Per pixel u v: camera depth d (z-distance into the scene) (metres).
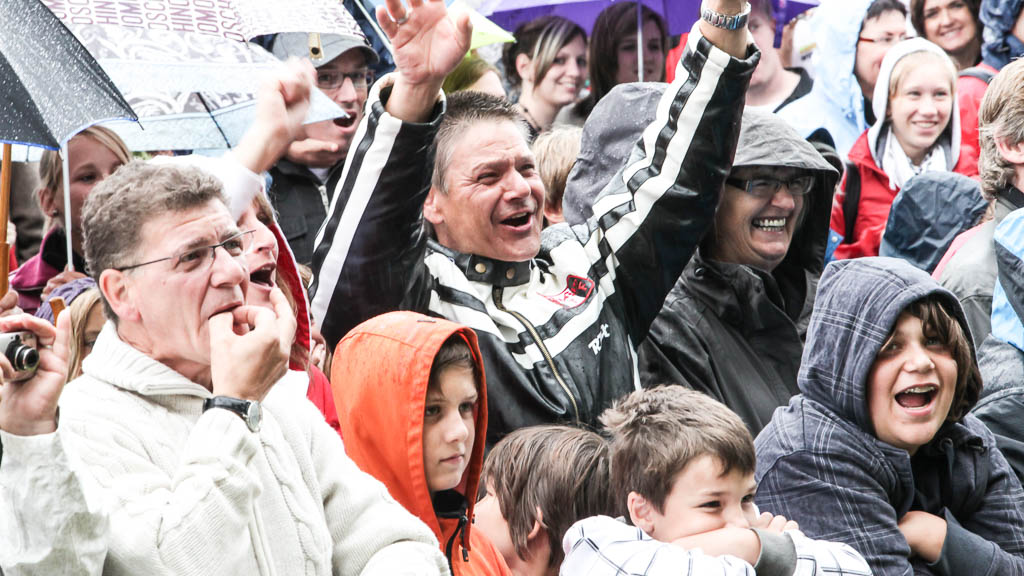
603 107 13.06
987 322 12.71
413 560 7.28
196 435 6.41
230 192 8.12
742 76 11.53
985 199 15.05
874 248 18.05
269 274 8.42
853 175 18.33
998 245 12.31
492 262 11.12
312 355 10.98
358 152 10.04
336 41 14.88
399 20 9.66
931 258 15.89
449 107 11.31
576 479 9.45
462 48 9.71
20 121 6.68
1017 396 11.78
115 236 6.74
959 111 18.56
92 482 6.06
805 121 19.31
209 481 6.27
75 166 12.08
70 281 10.69
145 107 10.76
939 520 10.30
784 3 19.39
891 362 10.33
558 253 11.57
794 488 10.20
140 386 6.74
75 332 8.53
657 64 18.88
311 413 7.64
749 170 13.34
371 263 10.15
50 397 5.78
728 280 13.05
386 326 8.80
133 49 9.58
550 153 14.26
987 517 10.75
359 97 15.05
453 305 10.72
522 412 10.48
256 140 8.34
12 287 12.42
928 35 19.70
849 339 10.40
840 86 19.11
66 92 6.80
